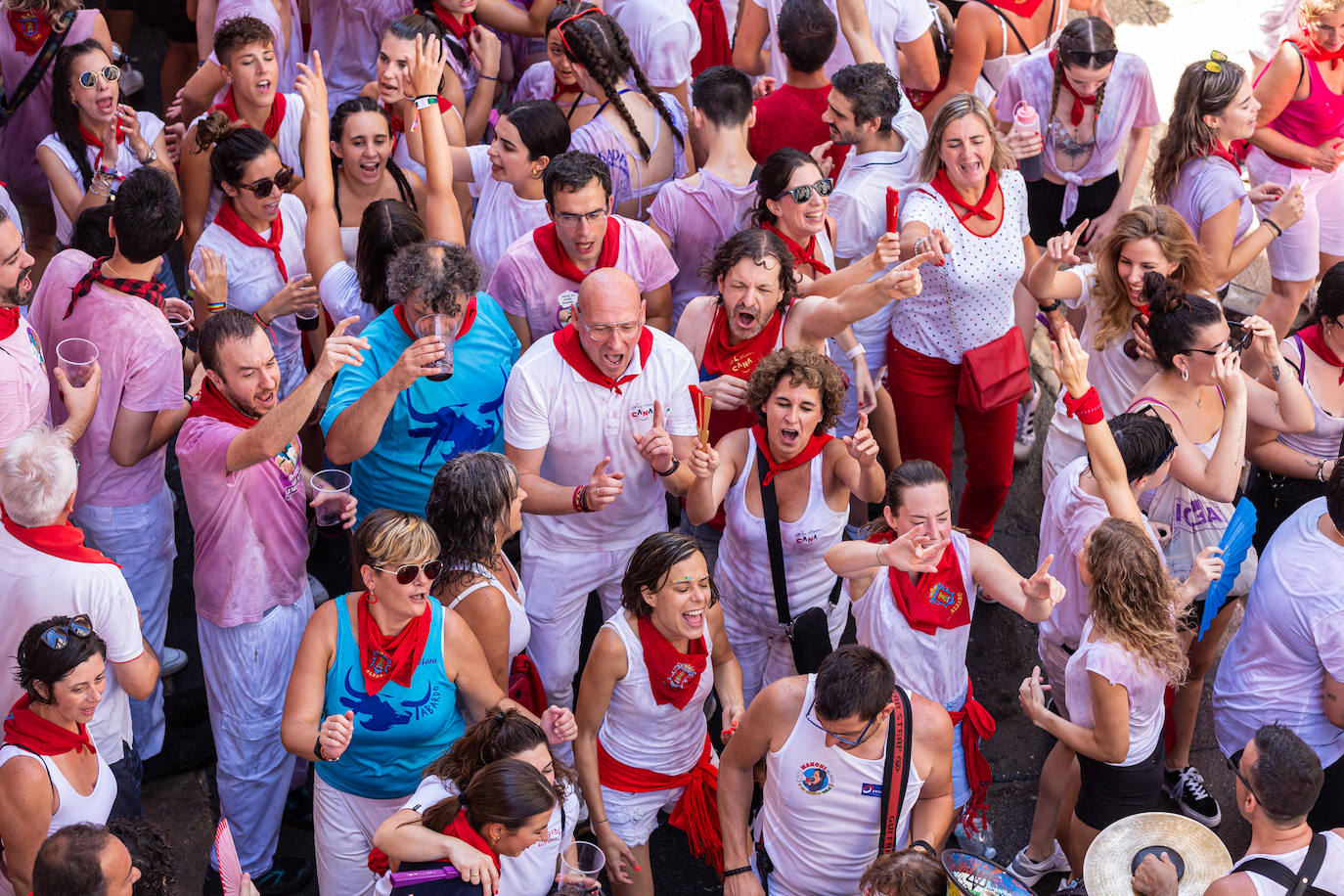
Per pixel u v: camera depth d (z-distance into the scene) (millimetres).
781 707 3980
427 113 5402
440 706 4016
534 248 5203
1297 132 6953
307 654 3918
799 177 5258
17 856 3615
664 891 4949
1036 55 6598
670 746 4500
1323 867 3611
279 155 5523
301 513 4535
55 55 5934
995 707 5730
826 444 4801
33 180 6340
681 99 6590
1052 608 4410
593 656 4344
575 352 4684
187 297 6891
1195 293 5395
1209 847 4039
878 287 4922
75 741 3662
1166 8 9875
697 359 5312
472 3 6727
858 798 3955
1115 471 4551
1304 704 4582
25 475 3824
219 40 5727
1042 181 6594
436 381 4680
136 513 4844
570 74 6121
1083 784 4496
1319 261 7348
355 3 6828
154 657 4168
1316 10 6676
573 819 3979
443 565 4195
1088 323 5867
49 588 3881
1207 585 4590
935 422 5828
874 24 6602
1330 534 4496
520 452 4762
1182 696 5223
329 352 4184
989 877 3412
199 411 4371
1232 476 4824
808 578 4941
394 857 3527
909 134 5918
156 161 5840
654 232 5484
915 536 4191
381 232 4785
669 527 6270
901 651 4395
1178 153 6117
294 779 5129
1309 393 5391
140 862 3418
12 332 4332
